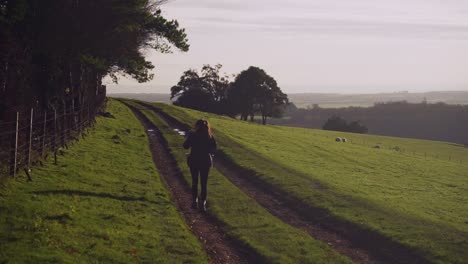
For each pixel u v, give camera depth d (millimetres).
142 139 39594
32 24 23938
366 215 17547
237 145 40562
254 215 16906
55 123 22594
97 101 49844
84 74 36781
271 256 12438
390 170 38375
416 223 16703
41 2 23797
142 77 34344
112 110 60750
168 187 21469
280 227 15320
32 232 11391
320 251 13203
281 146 47156
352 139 82750
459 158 66375
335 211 18000
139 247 11930
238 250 13180
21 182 15711
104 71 33250
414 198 24250
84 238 11797
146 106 80625
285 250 13055
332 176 29125
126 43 29875
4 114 23109
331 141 64812
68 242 11219
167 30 31453
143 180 21453
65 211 13570
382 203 20234
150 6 31078
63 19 24766
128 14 26672
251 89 124625
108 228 12945
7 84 23938
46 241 10969
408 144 82812
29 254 10070
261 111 129250
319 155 43656
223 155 33750
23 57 25250
